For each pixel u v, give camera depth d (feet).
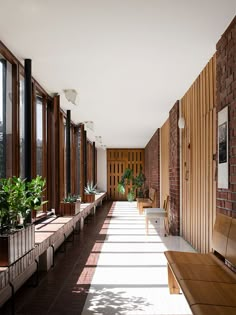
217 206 13.02
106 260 16.71
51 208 22.07
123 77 17.74
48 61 15.16
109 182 61.77
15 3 10.07
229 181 11.62
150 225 28.66
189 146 20.12
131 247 19.66
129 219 32.89
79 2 10.05
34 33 12.18
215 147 14.65
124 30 11.98
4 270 9.28
